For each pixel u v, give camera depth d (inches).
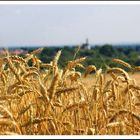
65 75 307.4
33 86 310.5
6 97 291.4
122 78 328.2
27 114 292.5
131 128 285.0
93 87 320.2
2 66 341.1
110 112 308.3
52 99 277.4
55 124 270.4
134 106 318.3
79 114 288.0
